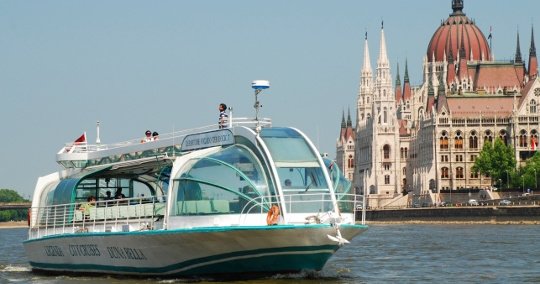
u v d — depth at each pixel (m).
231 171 72.94
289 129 76.06
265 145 72.69
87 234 81.69
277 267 74.25
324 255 74.38
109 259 81.50
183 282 75.62
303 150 74.19
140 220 80.44
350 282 75.94
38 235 92.25
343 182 76.75
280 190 71.50
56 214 88.88
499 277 84.19
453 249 131.62
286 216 71.69
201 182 73.62
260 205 72.00
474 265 99.06
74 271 87.31
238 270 74.62
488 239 166.75
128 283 75.81
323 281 75.88
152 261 77.12
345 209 76.19
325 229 71.94
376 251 128.50
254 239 71.25
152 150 82.94
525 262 103.06
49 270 91.06
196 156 75.88
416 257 113.50
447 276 85.00
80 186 87.38
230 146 75.00
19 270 96.75
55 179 93.12
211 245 72.56
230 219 72.25
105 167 85.50
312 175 73.50
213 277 75.88
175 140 81.06
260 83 77.38
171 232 73.06
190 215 73.88
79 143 92.00
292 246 72.31
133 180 89.00
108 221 83.62
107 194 88.19
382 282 78.19
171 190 75.50
